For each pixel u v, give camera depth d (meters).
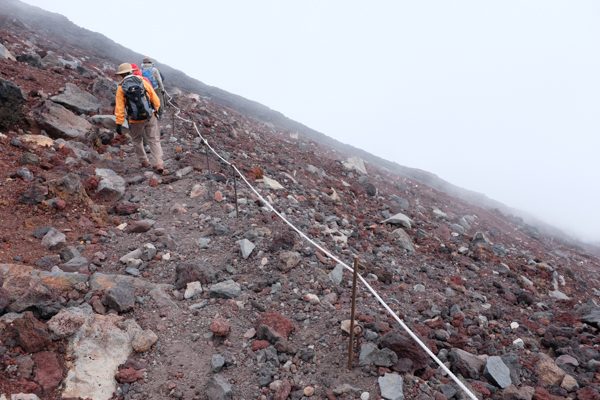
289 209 6.91
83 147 7.07
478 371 3.51
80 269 4.01
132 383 2.83
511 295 6.55
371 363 3.06
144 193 6.32
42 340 2.71
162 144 8.71
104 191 5.86
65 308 3.11
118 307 3.46
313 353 3.21
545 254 14.25
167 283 4.16
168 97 11.40
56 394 2.54
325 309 3.88
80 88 9.45
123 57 31.91
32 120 6.86
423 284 6.00
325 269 4.76
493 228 15.52
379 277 5.46
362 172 15.23
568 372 3.86
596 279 13.02
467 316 4.97
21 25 22.11
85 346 2.88
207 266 4.29
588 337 5.04
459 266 7.77
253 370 3.03
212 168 7.77
